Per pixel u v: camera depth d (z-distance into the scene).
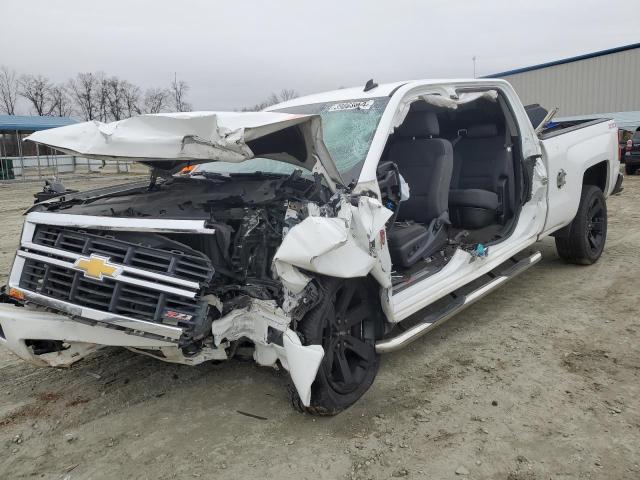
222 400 3.45
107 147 2.85
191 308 2.70
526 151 4.88
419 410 3.24
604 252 6.57
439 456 2.80
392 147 4.72
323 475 2.70
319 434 3.04
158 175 3.96
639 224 8.25
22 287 2.96
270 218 3.10
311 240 2.73
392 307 3.40
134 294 2.70
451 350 4.06
